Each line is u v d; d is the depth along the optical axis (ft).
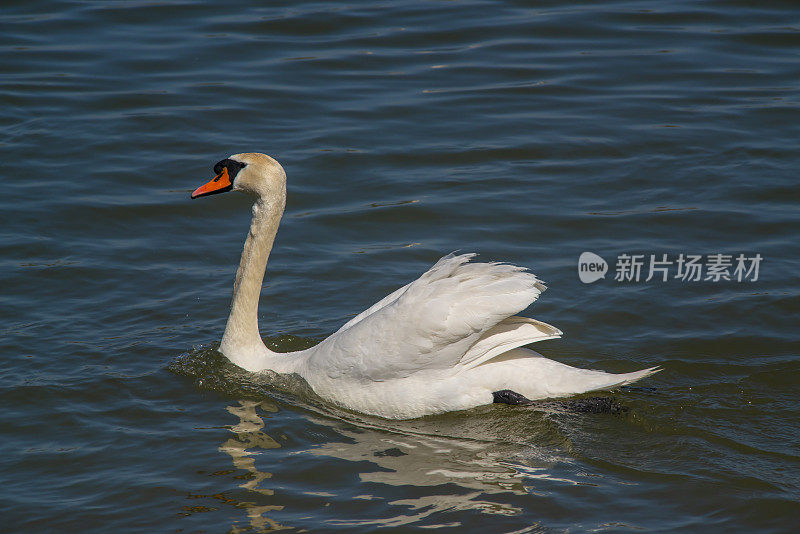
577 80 76.43
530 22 86.48
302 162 65.10
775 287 51.21
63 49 80.74
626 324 48.60
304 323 49.32
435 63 79.51
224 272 54.39
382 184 62.90
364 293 52.03
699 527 33.19
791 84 74.84
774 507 34.06
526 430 39.58
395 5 90.17
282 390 43.65
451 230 57.93
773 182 61.82
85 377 43.68
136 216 59.67
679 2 90.07
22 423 40.11
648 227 57.67
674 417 39.88
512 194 61.57
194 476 36.60
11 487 35.96
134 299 51.16
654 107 72.13
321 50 81.56
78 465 37.32
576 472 36.52
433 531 33.09
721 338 46.88
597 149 66.64
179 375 44.45
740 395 41.73
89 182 62.75
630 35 83.82
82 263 54.24
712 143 66.85
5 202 59.82
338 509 34.42
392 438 39.50
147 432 39.70
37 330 47.57
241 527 33.50
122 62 78.84
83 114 71.10
